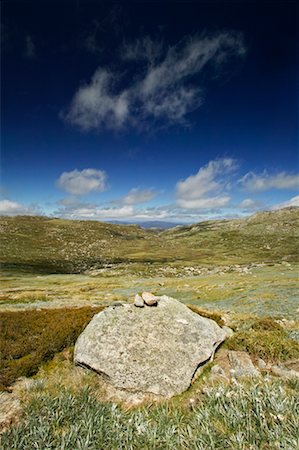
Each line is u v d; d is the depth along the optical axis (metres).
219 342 12.57
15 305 30.03
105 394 9.14
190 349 11.06
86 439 6.29
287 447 5.59
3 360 10.73
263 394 7.63
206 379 9.97
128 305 13.58
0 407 7.91
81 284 75.62
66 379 9.91
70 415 7.40
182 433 6.65
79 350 10.88
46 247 187.38
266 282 51.47
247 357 11.24
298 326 17.81
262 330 15.41
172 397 9.00
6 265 128.88
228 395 7.68
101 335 11.16
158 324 12.07
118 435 6.63
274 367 10.42
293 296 32.28
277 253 180.75
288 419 6.46
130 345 10.73
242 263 136.38
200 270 112.38
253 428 6.26
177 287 58.16
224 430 6.48
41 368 10.70
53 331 12.95
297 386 8.38
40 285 77.06
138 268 126.44
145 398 8.93
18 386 9.33
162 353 10.55
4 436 6.50
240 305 30.58
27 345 11.76
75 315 15.48
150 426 7.03
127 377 9.49
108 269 129.12
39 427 6.66
